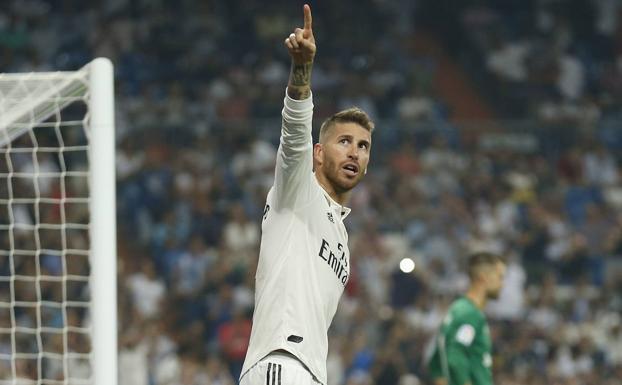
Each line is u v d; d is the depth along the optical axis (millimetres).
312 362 15797
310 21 15367
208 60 71312
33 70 70562
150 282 49375
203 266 50812
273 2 77438
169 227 52594
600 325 51031
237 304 49031
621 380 49344
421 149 56344
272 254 16094
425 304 49781
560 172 57188
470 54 77438
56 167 51812
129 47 72000
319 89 70312
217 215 53375
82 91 17922
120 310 47781
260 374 15594
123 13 74312
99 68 17391
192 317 48719
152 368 44844
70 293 46156
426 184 55312
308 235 16172
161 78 70125
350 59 74500
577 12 81125
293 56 15422
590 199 56656
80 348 42000
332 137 16859
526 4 81188
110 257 17062
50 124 18766
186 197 53656
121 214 52938
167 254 51500
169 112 58188
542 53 77812
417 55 76625
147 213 53031
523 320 50594
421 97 72625
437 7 79875
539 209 55969
